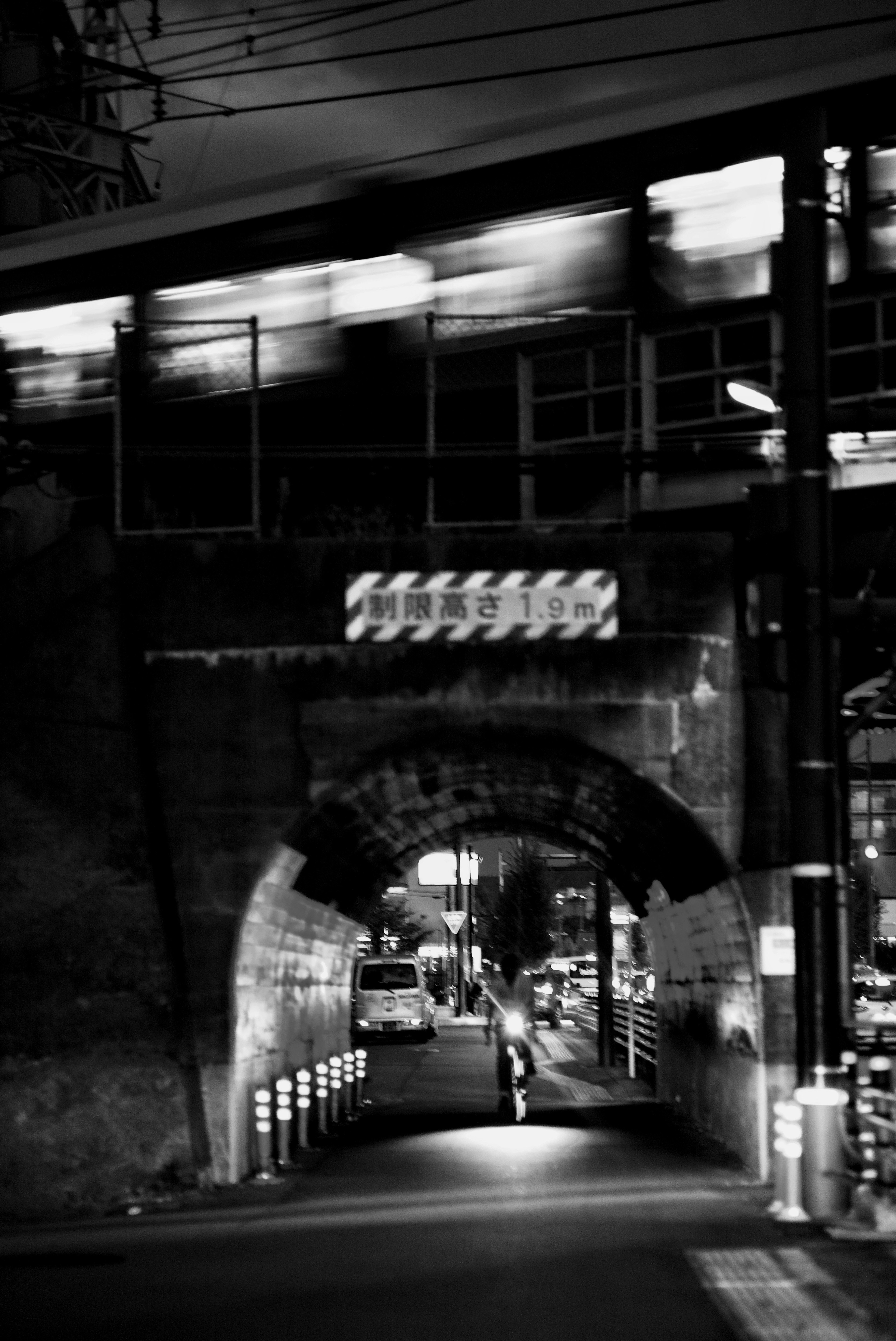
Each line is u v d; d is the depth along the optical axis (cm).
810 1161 1084
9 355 2017
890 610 1300
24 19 3225
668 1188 1280
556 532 1666
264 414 1861
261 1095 1378
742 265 1606
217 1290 852
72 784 1329
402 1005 3553
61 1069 1254
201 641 1370
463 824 2161
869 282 1555
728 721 1338
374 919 6131
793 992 1315
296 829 1355
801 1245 989
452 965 6681
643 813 1521
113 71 3070
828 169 1313
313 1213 1152
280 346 1853
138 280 1944
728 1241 1004
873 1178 1067
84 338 1967
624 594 1352
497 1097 2281
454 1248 980
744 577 1345
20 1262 952
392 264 1805
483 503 1959
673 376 1653
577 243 1705
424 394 1773
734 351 1627
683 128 1659
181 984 1327
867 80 1573
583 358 1686
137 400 1916
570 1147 1603
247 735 1359
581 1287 852
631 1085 2512
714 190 1634
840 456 1623
